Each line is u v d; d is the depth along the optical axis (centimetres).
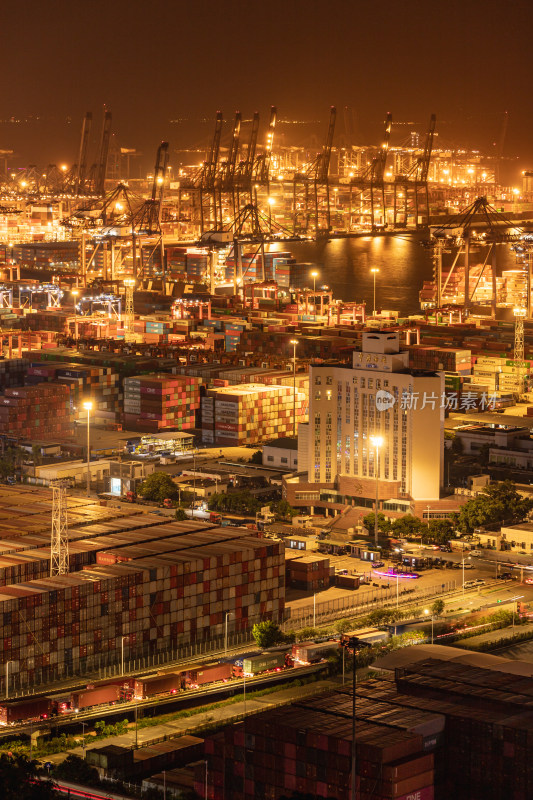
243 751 19162
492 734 18862
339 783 18300
